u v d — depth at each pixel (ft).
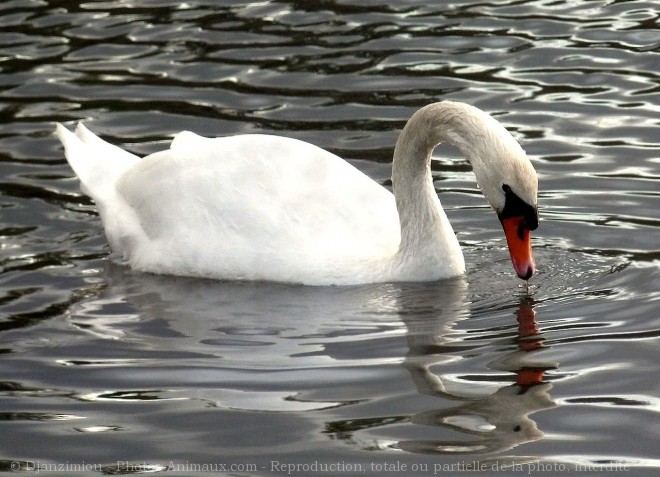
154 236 49.11
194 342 41.70
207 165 49.19
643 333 40.81
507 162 43.14
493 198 43.73
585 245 48.52
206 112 61.05
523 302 44.06
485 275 46.85
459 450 34.19
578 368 38.60
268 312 44.16
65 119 60.70
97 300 45.62
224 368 39.65
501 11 71.56
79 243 50.85
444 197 53.83
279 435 35.40
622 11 70.90
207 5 73.87
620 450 33.96
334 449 34.50
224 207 48.08
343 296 45.44
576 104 60.59
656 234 48.96
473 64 65.10
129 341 42.01
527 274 43.42
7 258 49.16
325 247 46.93
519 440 34.63
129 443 35.40
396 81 63.52
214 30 70.18
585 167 54.95
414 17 71.15
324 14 71.92
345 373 38.96
